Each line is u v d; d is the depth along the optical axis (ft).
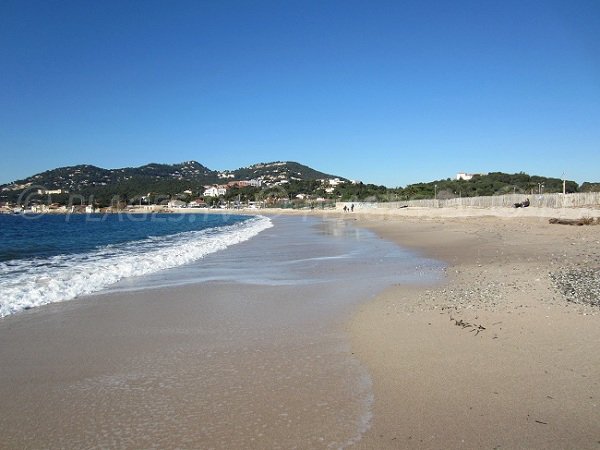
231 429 14.12
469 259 53.06
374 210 283.38
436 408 15.14
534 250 58.13
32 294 33.99
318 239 92.68
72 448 13.19
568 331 22.24
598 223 91.61
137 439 13.62
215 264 53.01
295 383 17.51
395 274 43.62
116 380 18.10
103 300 32.89
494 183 363.15
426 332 23.24
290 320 26.86
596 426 13.82
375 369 18.63
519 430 13.69
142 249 73.92
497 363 18.69
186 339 23.41
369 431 13.83
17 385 17.66
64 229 159.02
